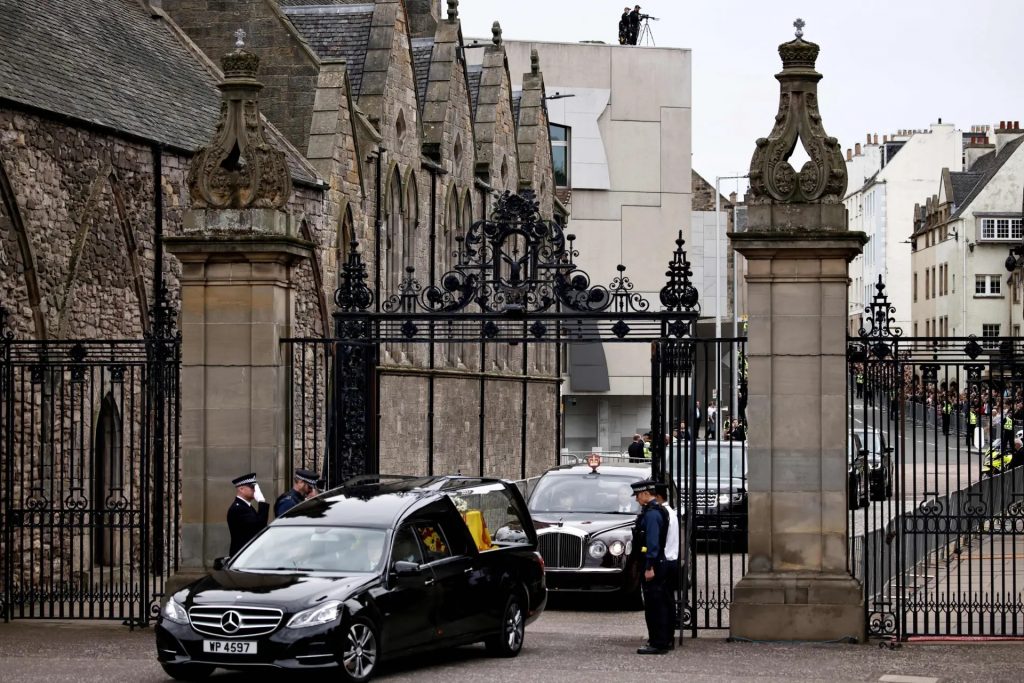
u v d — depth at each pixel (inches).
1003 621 995.9
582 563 1264.8
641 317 1032.8
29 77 1364.4
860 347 995.9
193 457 1049.5
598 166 4170.8
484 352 2518.5
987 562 1585.9
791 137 991.0
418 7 3036.4
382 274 2137.1
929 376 986.7
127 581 1379.2
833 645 976.3
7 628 1061.1
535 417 2893.7
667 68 4205.2
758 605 988.6
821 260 988.6
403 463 2188.7
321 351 1851.6
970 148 6250.0
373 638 832.9
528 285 1083.3
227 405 1046.4
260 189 1044.5
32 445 1099.3
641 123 4200.3
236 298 1047.6
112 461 1307.8
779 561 991.6
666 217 4217.5
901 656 932.0
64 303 1370.6
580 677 858.1
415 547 892.6
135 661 921.5
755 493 992.9
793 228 987.9
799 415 991.0
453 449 2412.6
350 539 879.7
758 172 992.9
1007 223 5319.9
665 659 928.3
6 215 1288.1
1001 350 981.2
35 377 1091.3
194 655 817.5
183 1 2034.9
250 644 810.2
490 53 2817.4
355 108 2003.0
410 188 2267.5
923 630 1088.8
